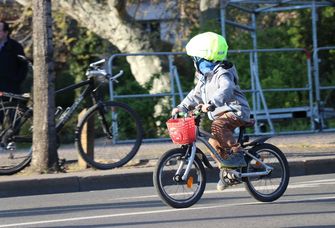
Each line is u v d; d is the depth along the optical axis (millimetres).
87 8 48594
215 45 24391
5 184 29422
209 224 22297
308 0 49406
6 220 24047
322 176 32094
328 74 54500
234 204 25609
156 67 48188
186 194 24781
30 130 32250
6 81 35094
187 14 53688
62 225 22797
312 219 22656
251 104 46156
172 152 24297
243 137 25219
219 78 24141
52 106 31453
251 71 45062
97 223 22922
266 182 25688
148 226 22266
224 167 24672
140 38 49312
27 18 51219
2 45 35219
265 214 23625
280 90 45438
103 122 32312
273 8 50438
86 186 30234
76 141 31531
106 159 32406
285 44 52969
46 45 31297
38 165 31391
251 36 50562
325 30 55625
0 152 31844
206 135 24578
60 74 58562
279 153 25812
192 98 25031
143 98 44500
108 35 49844
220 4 47094
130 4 52781
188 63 48938
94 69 31953
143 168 31766
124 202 26797
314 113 45719
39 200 28172
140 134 32438
